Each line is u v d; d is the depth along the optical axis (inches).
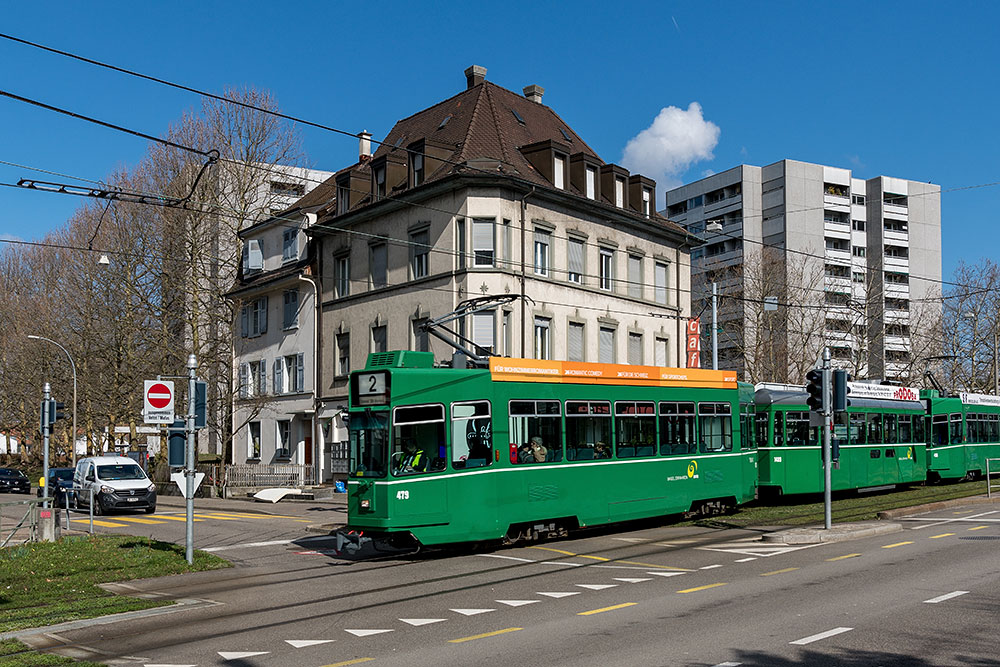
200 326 1831.9
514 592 510.6
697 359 1635.1
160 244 1749.5
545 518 733.3
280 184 1913.1
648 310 1594.5
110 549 746.2
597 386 794.2
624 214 1518.2
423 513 665.6
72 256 1925.4
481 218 1307.8
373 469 668.7
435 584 549.6
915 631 383.6
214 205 1749.5
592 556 661.3
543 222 1378.0
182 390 1819.6
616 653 354.9
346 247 1540.4
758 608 440.8
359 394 685.9
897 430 1285.7
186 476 661.3
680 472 866.8
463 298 1300.4
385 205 1429.6
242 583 579.2
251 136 1764.3
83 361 2003.0
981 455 1513.3
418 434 673.6
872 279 2588.6
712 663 335.6
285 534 879.7
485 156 1379.2
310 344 1619.1
